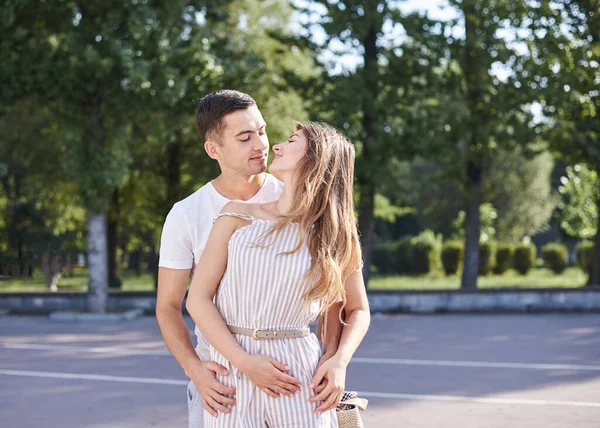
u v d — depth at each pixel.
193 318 2.92
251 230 2.90
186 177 28.16
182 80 18.19
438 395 9.22
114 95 18.88
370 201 22.02
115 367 11.45
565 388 9.66
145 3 18.23
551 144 23.22
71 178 19.03
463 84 22.61
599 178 26.22
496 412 8.34
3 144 24.39
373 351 12.98
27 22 19.03
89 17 18.95
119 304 20.88
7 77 18.44
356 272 3.04
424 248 44.56
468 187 23.25
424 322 18.36
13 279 21.61
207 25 19.66
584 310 21.00
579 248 42.56
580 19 21.06
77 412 8.41
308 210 2.87
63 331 16.61
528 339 14.74
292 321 2.88
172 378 10.45
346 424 3.12
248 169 3.27
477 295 21.03
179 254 3.33
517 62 21.48
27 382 10.26
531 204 46.81
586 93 21.55
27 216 28.23
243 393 2.84
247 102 3.27
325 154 2.89
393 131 21.14
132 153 25.94
